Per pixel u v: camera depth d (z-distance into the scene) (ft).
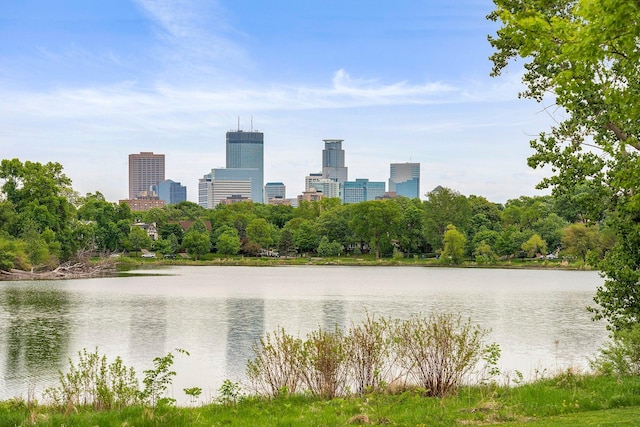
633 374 57.72
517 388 53.47
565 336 112.68
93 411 49.29
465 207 433.07
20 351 99.76
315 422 41.42
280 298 185.57
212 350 100.07
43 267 308.40
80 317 141.38
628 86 41.91
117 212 459.32
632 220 63.21
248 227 487.20
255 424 40.96
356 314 146.61
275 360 62.34
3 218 321.32
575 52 35.40
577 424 38.63
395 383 55.36
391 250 465.06
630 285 64.64
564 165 62.90
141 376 80.38
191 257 470.80
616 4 31.94
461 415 42.60
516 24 40.14
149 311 152.76
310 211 569.23
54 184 346.54
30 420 43.45
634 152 60.54
